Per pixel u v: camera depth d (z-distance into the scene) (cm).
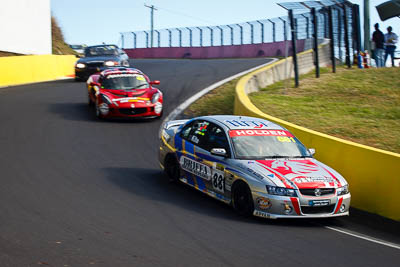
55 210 723
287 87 1934
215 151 801
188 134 945
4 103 1811
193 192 905
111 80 1678
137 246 580
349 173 916
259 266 536
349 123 1359
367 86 1870
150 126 1523
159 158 1017
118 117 1560
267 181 740
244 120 923
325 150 978
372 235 728
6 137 1288
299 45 3872
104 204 775
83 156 1137
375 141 1192
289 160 819
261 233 676
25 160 1062
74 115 1645
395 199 822
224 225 703
